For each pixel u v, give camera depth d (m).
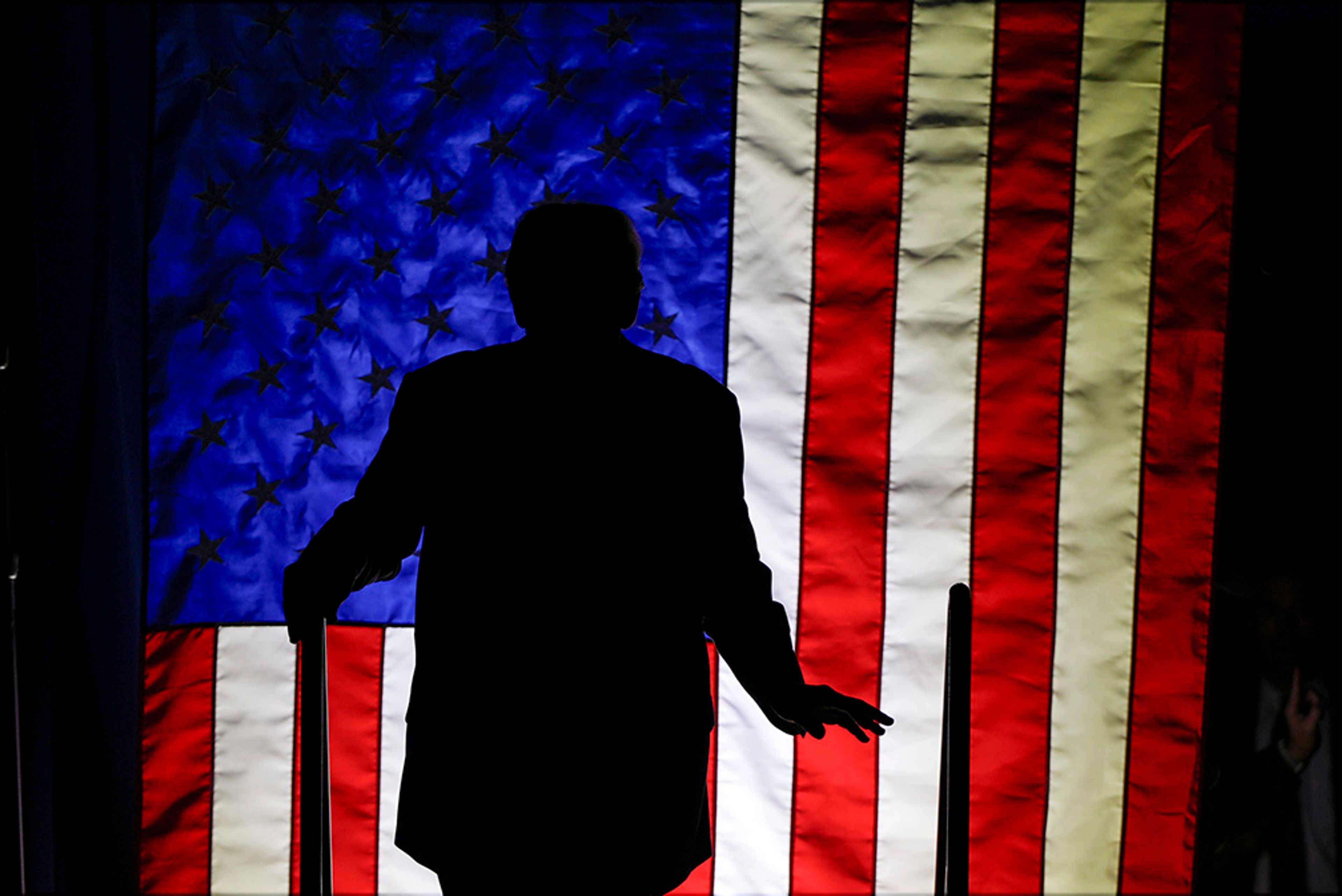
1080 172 2.75
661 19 2.73
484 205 2.73
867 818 2.77
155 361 2.65
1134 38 2.74
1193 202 2.76
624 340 1.45
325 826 1.42
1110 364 2.77
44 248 2.58
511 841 1.36
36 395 2.60
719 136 2.74
